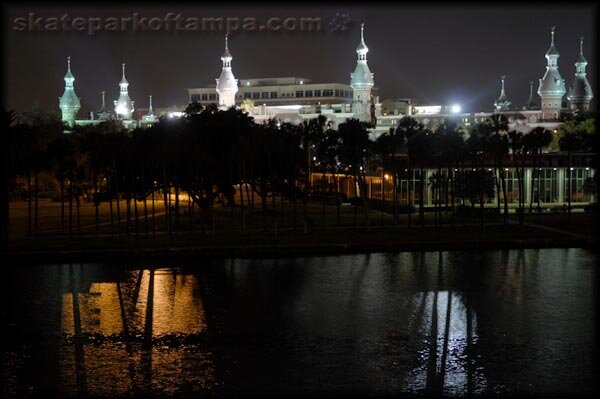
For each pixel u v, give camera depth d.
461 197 78.56
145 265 52.16
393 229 68.50
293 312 38.38
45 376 28.06
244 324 35.88
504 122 74.62
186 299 41.38
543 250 58.69
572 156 90.00
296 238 61.81
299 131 77.12
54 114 143.62
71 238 61.69
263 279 47.06
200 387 26.83
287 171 75.06
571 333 34.19
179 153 64.56
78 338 33.44
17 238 62.47
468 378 27.83
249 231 67.81
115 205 101.25
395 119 178.12
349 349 31.70
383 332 34.44
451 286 44.88
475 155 75.44
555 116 180.00
